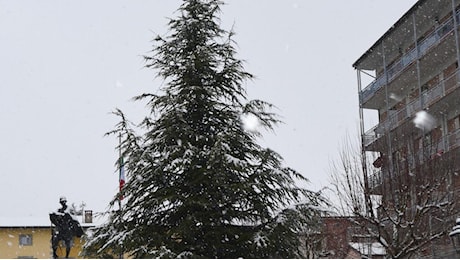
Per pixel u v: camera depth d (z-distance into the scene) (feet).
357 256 78.28
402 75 101.50
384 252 77.10
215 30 50.57
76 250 70.79
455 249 69.10
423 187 71.87
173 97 47.06
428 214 71.15
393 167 76.84
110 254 45.44
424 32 104.58
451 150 80.07
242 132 47.24
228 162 42.65
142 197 44.86
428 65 99.14
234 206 44.91
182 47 49.83
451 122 93.40
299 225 43.93
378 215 70.28
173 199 43.19
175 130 45.34
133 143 45.70
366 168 78.48
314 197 45.91
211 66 49.06
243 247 43.52
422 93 95.14
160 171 44.24
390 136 85.76
